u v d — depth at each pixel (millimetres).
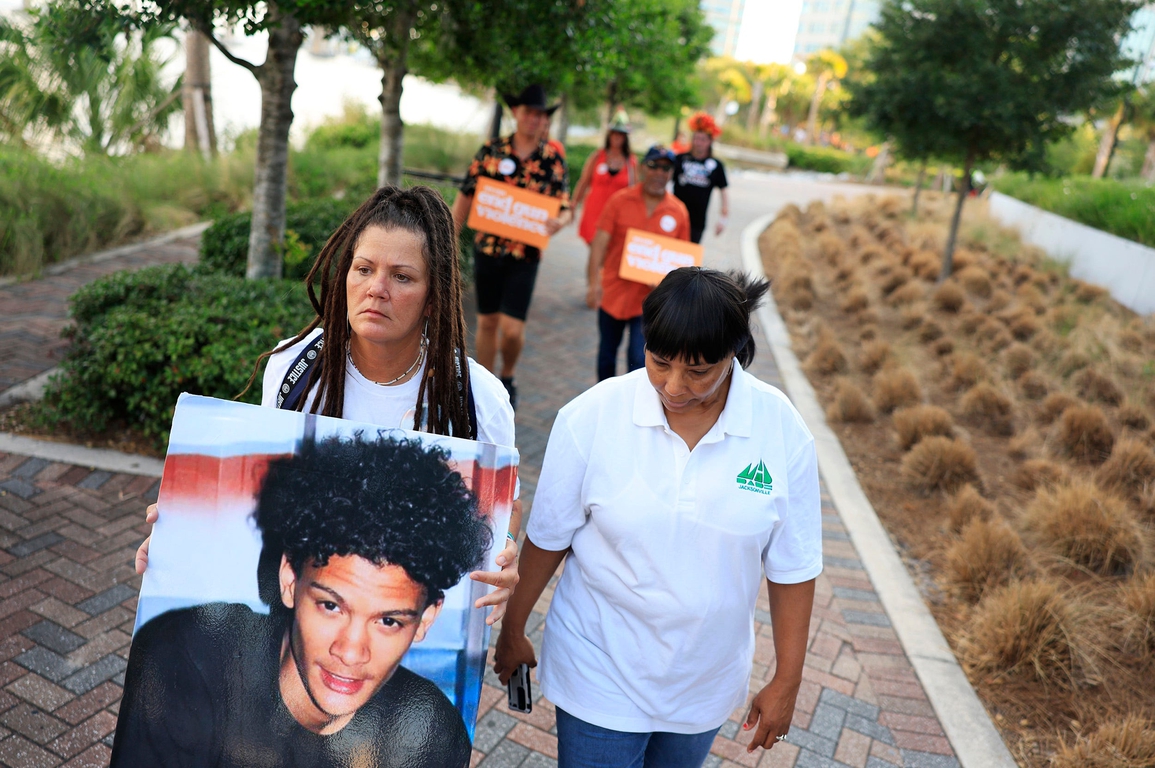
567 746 1944
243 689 1493
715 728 1963
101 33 4578
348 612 1513
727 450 1769
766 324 9242
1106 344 8359
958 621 4023
